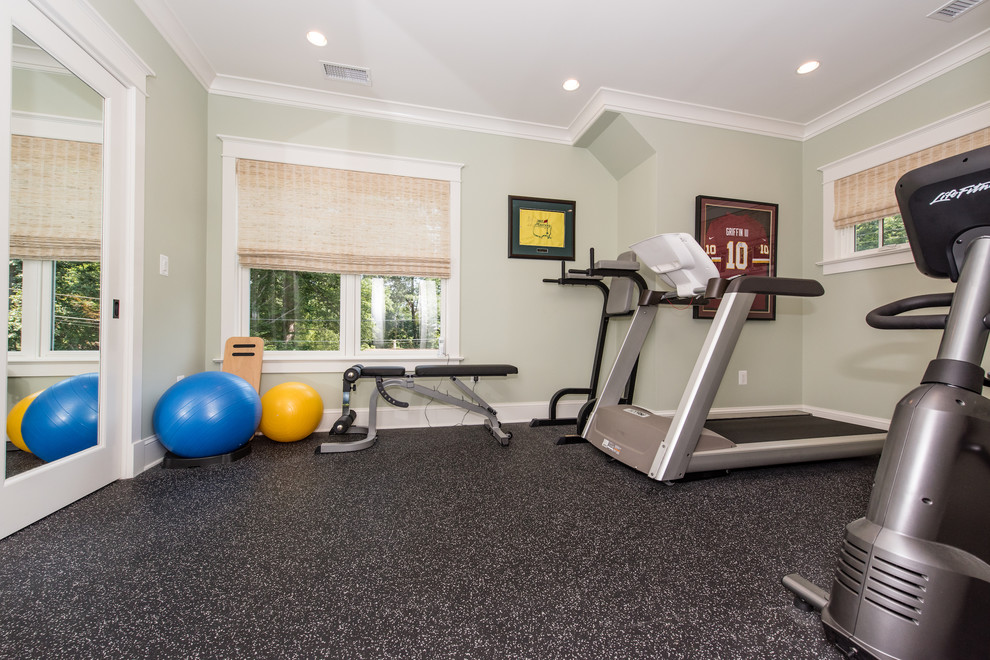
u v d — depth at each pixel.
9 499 1.30
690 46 2.25
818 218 3.01
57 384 1.52
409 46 2.27
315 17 2.06
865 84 2.56
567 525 1.43
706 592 1.05
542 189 3.14
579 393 3.12
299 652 0.84
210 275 2.57
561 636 0.89
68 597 1.01
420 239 2.90
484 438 2.61
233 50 2.31
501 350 3.06
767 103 2.78
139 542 1.28
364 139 2.82
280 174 2.68
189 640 0.87
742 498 1.68
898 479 0.79
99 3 1.64
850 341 2.77
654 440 1.93
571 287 3.19
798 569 1.16
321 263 2.73
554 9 1.99
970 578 0.70
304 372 2.75
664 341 2.83
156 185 2.01
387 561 1.19
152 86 1.97
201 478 1.86
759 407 2.99
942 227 0.84
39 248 1.44
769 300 2.99
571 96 2.74
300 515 1.49
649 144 2.79
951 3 1.91
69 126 1.54
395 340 2.99
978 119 2.13
